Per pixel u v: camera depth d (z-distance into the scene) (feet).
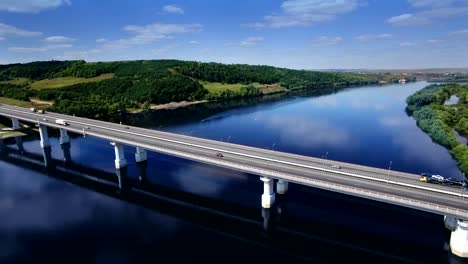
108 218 323.16
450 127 646.33
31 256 259.80
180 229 302.86
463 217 239.50
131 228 303.48
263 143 581.53
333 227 305.12
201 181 414.62
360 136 617.62
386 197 266.16
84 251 266.36
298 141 592.19
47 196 377.09
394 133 635.25
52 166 479.82
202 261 253.03
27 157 524.11
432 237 286.46
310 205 346.74
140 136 463.42
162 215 330.13
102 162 494.18
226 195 373.40
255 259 257.14
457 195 272.10
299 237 289.94
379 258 258.98
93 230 299.58
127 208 345.51
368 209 337.72
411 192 277.64
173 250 268.00
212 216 328.08
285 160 358.64
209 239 286.05
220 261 253.44
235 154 378.94
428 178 299.17
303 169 330.54
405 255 262.06
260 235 293.43
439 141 562.66
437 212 248.52
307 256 262.67
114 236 289.33
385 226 305.32
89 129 510.17
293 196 366.84
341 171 325.21
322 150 535.19
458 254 253.24
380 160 482.69
